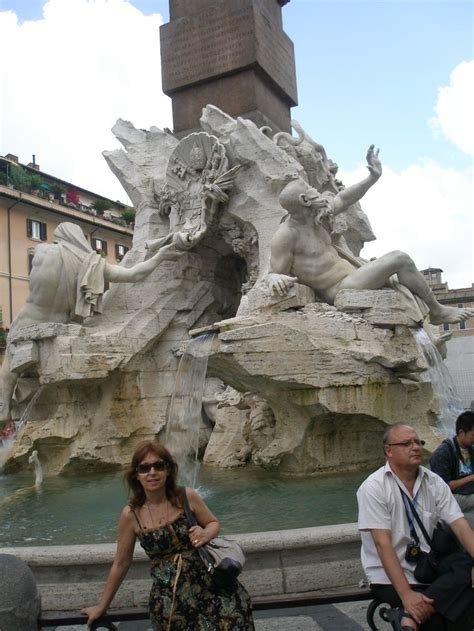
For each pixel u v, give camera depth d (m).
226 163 12.84
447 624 3.20
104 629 4.47
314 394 9.20
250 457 11.28
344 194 11.30
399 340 9.87
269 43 15.07
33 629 3.71
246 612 3.17
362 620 4.44
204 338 9.88
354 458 10.16
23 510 8.87
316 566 4.88
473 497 4.77
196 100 15.11
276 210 12.35
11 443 12.84
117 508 8.73
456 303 35.41
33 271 12.47
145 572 4.76
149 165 15.07
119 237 43.25
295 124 15.48
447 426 11.13
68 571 4.78
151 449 3.29
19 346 12.19
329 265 10.56
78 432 12.06
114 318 13.08
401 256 10.16
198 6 15.16
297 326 9.38
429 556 3.34
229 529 6.98
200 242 13.97
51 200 38.53
